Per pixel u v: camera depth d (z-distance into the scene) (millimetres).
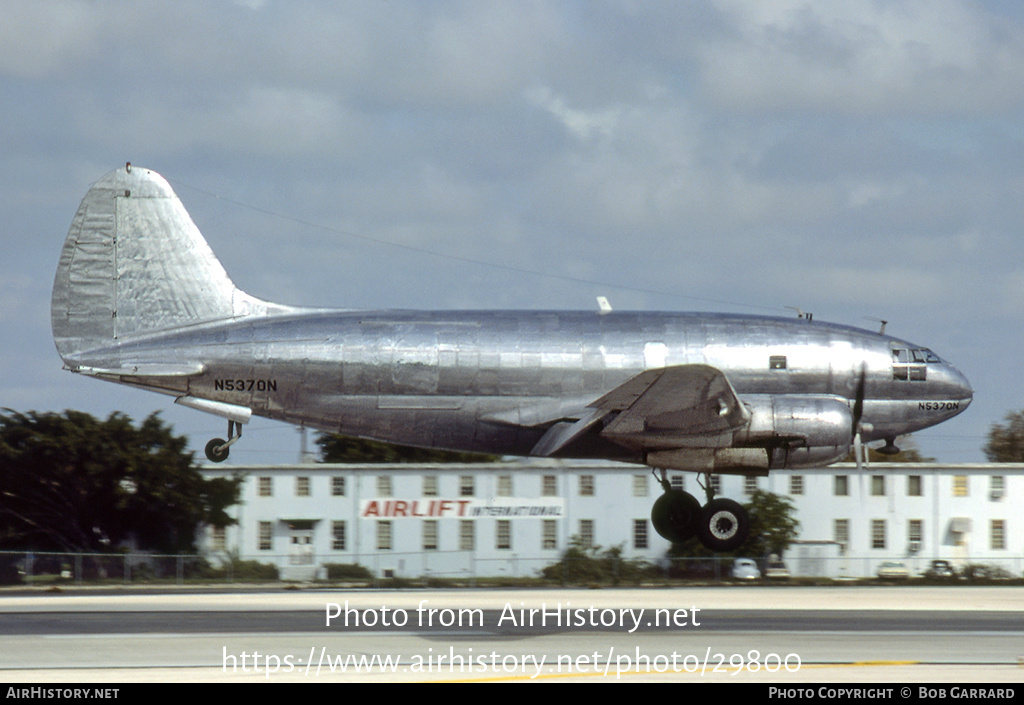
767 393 107250
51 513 168875
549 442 103125
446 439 105562
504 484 176000
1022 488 180125
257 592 133375
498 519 175000
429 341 103938
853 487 177625
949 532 178000
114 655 73438
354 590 137625
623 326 106562
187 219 108688
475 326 105062
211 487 172750
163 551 170375
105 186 108188
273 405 104188
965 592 137375
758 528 171500
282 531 174625
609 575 158500
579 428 97000
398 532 175125
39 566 147875
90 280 107312
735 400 91938
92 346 106625
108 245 107750
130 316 107250
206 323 107062
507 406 104188
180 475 170500
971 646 80375
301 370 103312
